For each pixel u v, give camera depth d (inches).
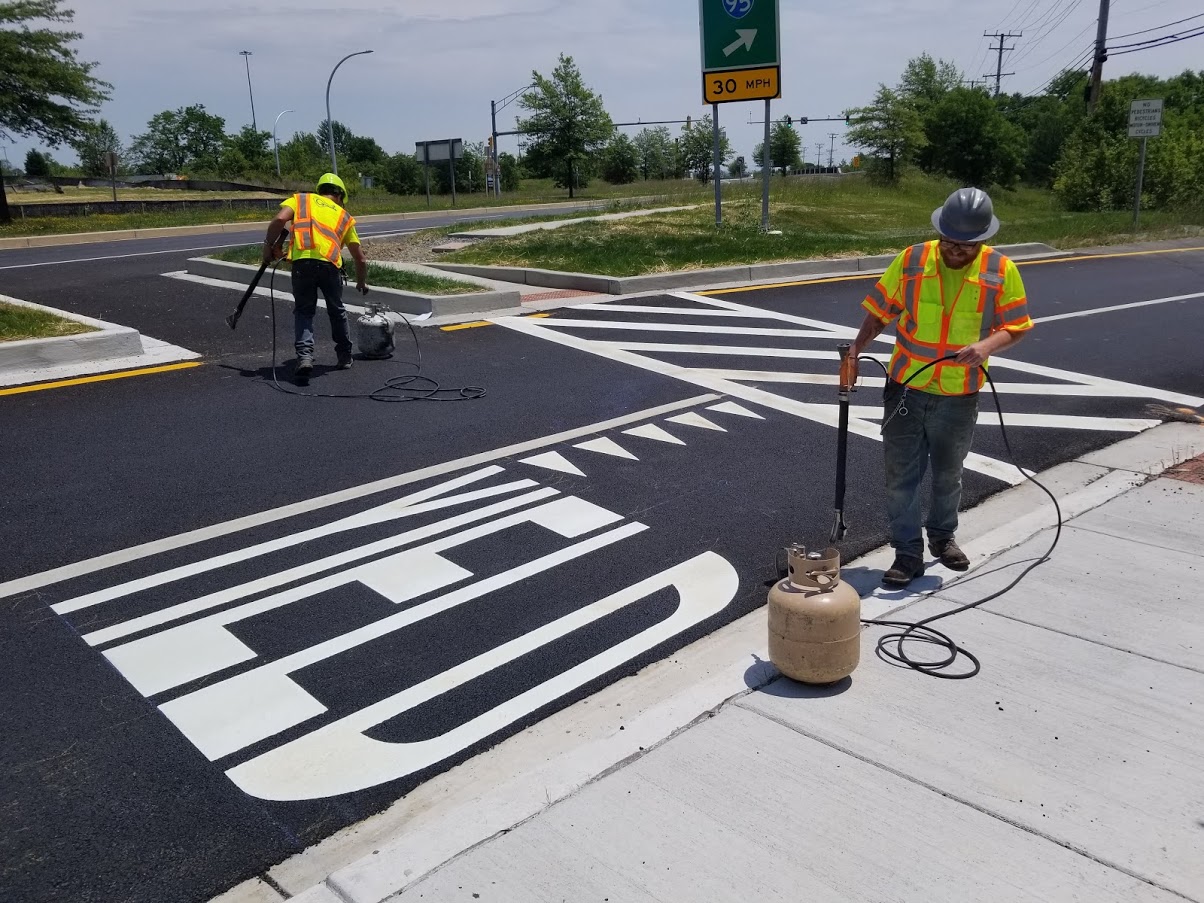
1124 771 131.1
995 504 240.4
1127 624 172.1
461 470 261.6
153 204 1272.1
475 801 127.5
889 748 137.2
